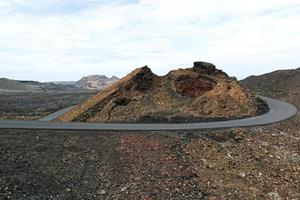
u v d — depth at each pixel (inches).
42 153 906.1
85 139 999.6
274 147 1143.0
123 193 815.1
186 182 874.8
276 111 1739.7
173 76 1748.3
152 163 922.1
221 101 1576.0
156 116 1421.0
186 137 1071.0
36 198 757.3
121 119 1443.2
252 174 963.3
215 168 959.0
